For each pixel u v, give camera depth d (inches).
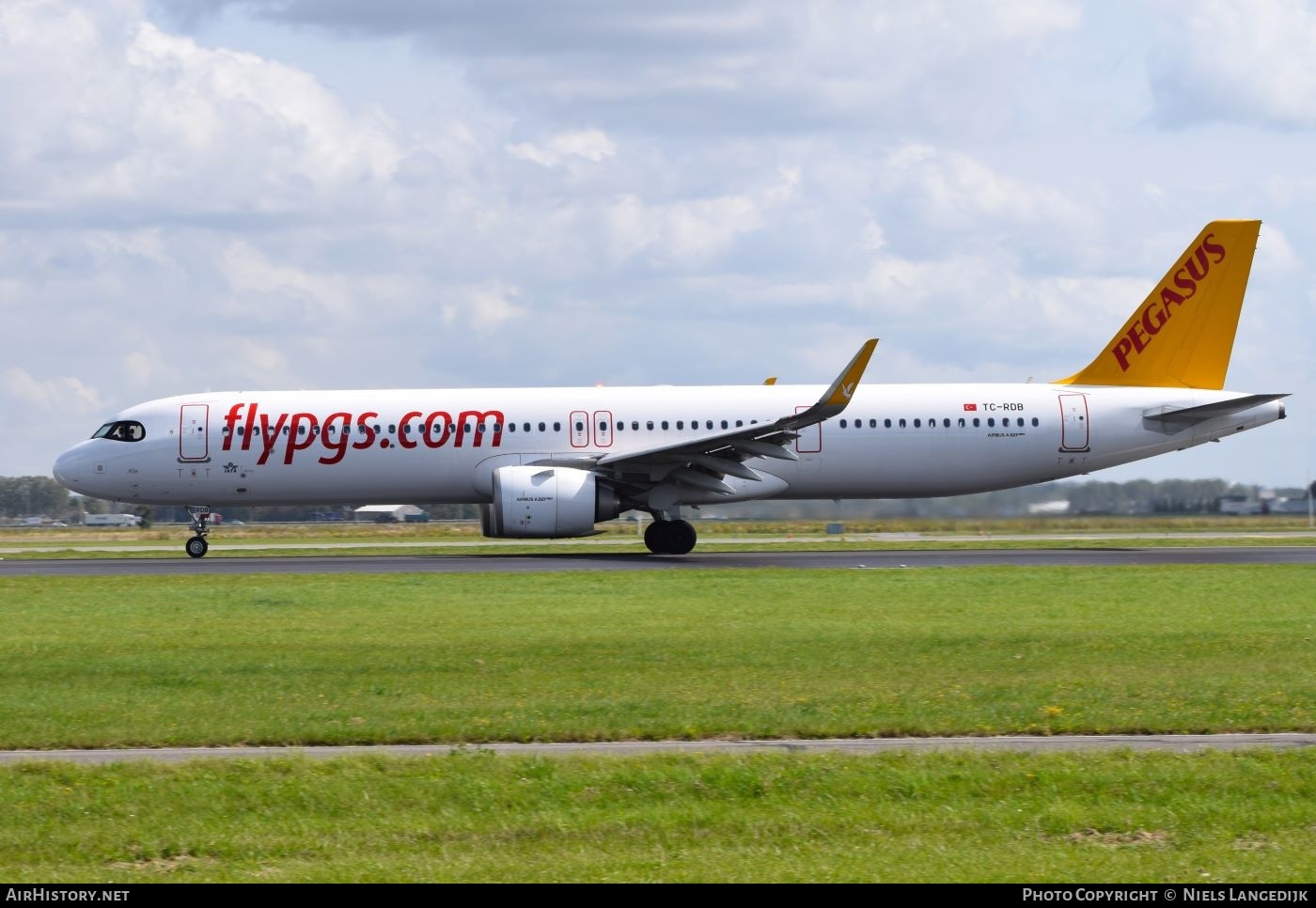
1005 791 1644.9
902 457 5703.7
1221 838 1492.4
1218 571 4584.2
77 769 1744.6
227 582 4350.4
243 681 2413.9
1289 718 2014.0
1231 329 5920.3
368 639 2945.4
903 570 4633.4
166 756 1870.1
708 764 1737.2
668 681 2384.4
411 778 1706.4
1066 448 5767.7
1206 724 1988.2
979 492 5876.0
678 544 5664.4
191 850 1465.3
